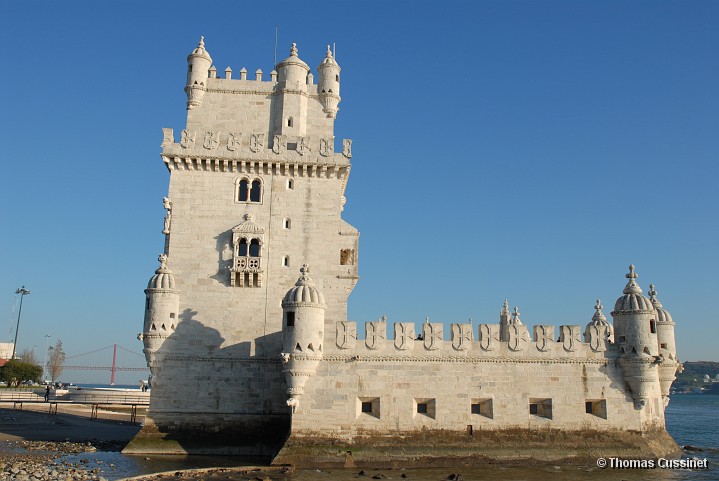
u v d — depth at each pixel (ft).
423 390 152.25
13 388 399.03
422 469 144.56
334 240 175.32
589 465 150.20
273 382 165.78
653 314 160.15
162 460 150.51
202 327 167.02
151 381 162.61
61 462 143.33
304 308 150.71
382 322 154.51
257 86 186.91
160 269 166.09
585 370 157.69
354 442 147.84
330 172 178.50
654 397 165.68
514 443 151.23
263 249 171.83
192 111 183.11
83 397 323.98
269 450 161.79
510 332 157.99
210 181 175.73
